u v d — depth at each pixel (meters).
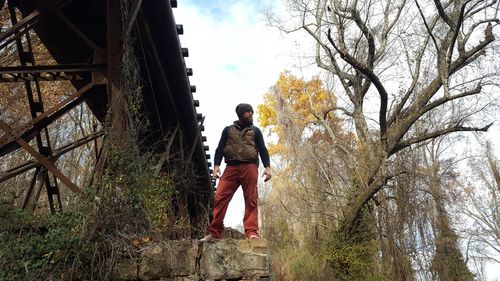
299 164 22.00
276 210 20.78
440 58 16.98
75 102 7.73
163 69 8.40
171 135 9.68
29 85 7.30
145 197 6.10
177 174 9.88
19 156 17.36
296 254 18.08
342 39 16.75
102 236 5.42
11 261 5.21
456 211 21.75
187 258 5.63
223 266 5.64
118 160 5.89
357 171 17.78
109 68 6.43
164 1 6.89
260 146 6.57
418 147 18.42
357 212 17.38
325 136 22.27
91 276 5.23
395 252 17.53
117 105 6.21
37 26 7.39
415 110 17.33
